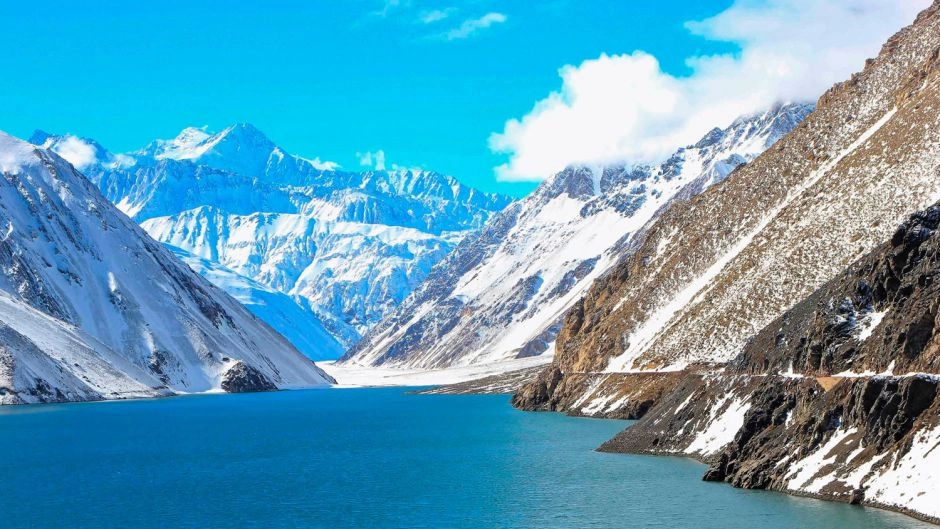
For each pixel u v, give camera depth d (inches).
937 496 2807.6
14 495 4151.1
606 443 5113.2
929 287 3304.6
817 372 3661.4
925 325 3198.8
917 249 3590.1
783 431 3673.7
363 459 5211.6
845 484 3157.0
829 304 3806.6
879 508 2984.7
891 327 3358.8
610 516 3294.8
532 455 5012.3
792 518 2994.6
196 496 4037.9
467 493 3919.8
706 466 4114.2
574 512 3398.1
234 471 4822.8
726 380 4564.5
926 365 3127.5
